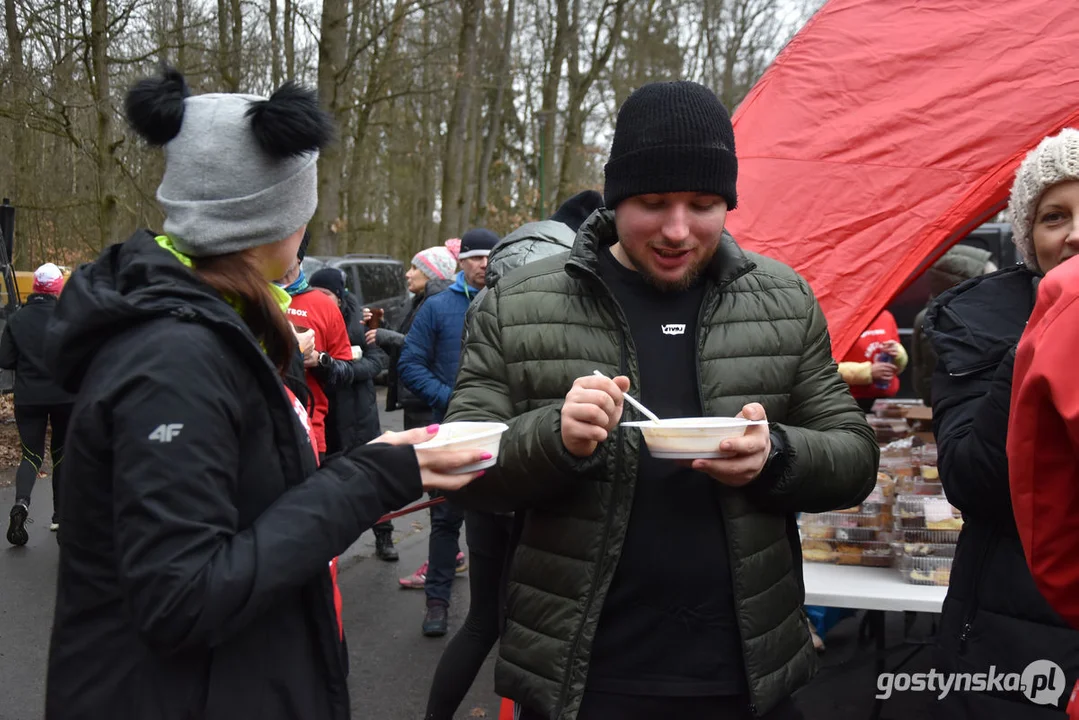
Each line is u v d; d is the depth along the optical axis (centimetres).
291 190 147
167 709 132
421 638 432
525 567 188
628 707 178
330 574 153
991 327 201
